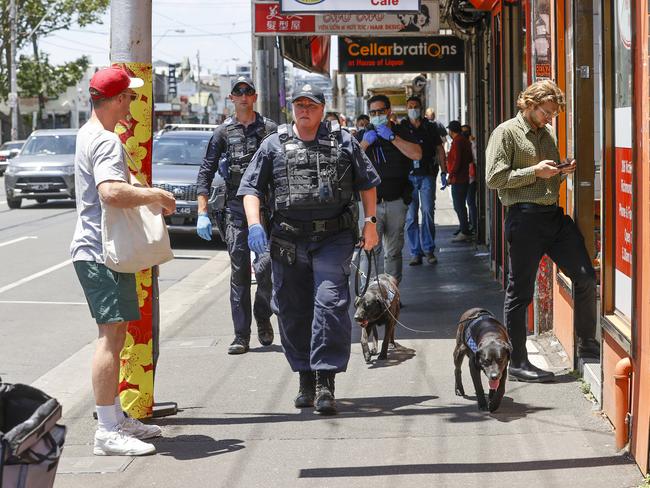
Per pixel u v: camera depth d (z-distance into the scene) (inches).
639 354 288.8
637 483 279.7
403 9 542.9
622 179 309.3
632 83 282.7
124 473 306.8
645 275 279.3
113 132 317.4
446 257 790.5
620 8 304.7
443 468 300.4
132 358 359.6
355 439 333.4
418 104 733.3
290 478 297.4
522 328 391.5
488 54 768.3
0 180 2327.8
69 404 396.8
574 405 359.3
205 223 477.7
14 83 2970.0
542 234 379.2
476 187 890.7
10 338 543.5
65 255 890.7
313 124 359.3
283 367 445.7
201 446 331.3
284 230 364.2
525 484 283.9
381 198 554.3
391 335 466.6
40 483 212.7
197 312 601.3
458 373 381.4
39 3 3186.5
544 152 376.2
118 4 351.6
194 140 1028.5
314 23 728.3
